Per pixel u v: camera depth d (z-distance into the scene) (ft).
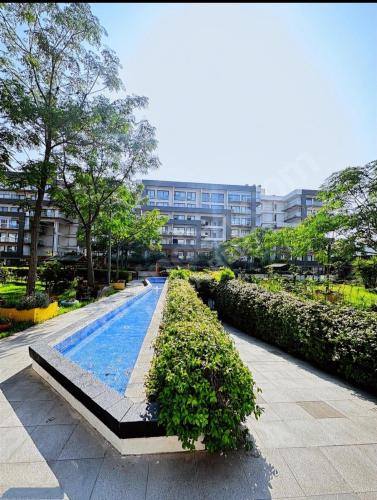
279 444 7.55
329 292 33.73
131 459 6.86
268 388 11.48
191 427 6.59
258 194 155.84
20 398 10.05
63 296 37.27
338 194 34.32
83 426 8.31
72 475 6.32
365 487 6.11
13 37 27.63
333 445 7.57
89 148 38.63
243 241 110.52
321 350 13.74
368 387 11.41
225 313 26.55
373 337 11.35
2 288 44.50
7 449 7.22
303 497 5.80
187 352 7.66
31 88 30.73
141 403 7.89
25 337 18.57
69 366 10.91
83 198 47.80
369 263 36.94
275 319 18.01
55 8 27.55
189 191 145.07
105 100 35.01
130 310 32.60
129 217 62.69
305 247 46.62
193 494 5.81
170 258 127.85
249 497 5.76
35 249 28.96
